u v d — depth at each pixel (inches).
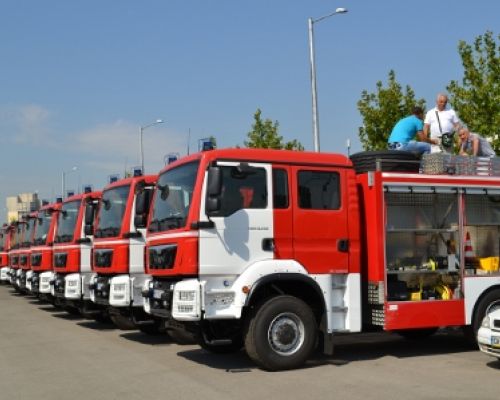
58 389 343.3
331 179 400.5
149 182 511.8
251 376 362.9
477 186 437.4
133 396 321.7
